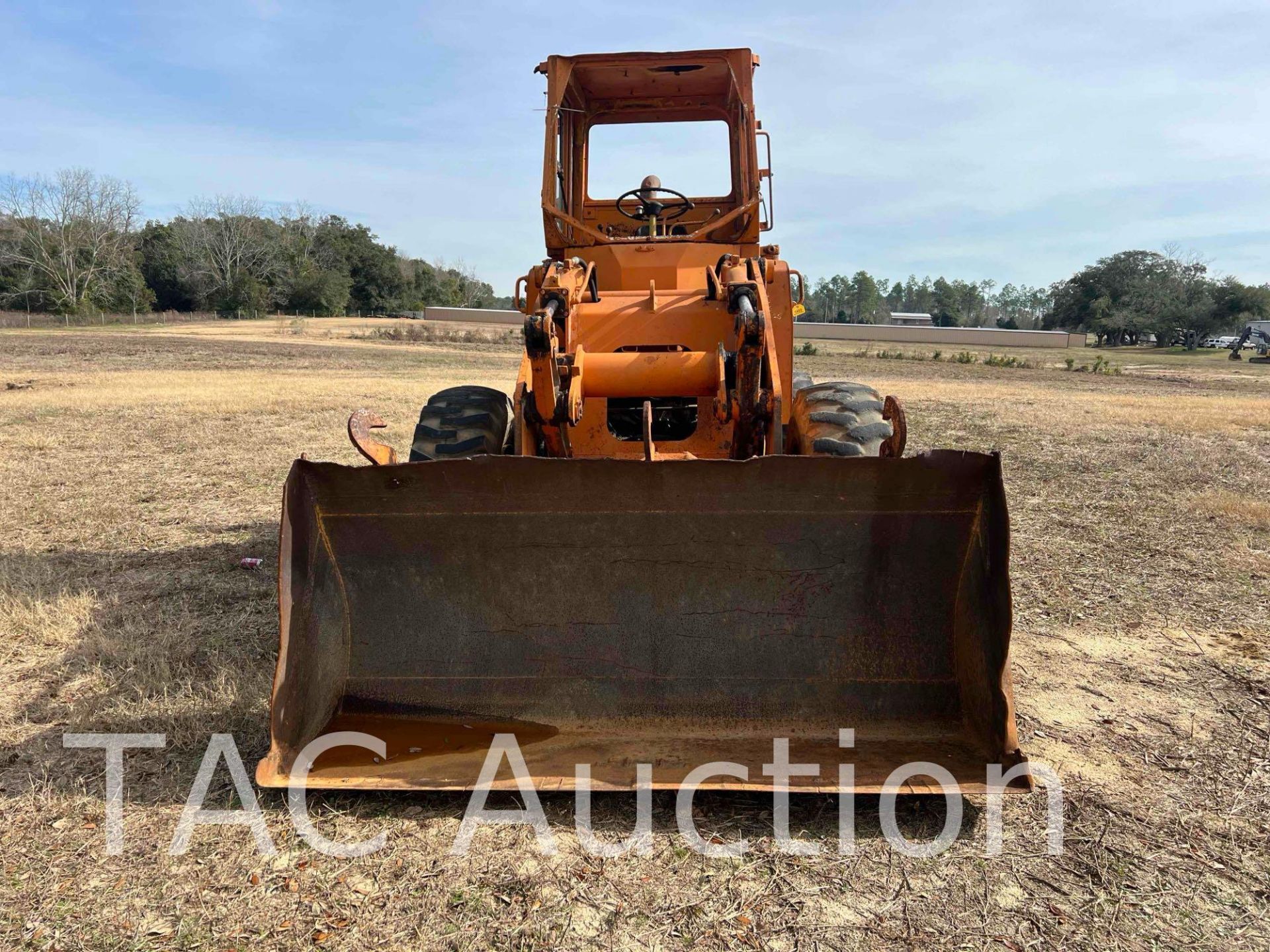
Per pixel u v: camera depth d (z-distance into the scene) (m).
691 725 3.12
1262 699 3.70
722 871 2.59
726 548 3.13
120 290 73.50
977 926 2.36
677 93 5.63
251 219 85.38
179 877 2.52
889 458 2.97
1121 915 2.40
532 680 3.20
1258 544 6.15
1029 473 9.11
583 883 2.53
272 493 7.68
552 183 5.04
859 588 3.14
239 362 28.27
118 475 8.48
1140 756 3.24
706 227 4.98
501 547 3.18
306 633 3.05
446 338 45.72
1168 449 10.88
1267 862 2.62
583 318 4.36
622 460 3.00
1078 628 4.54
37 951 2.22
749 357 3.80
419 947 2.27
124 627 4.38
